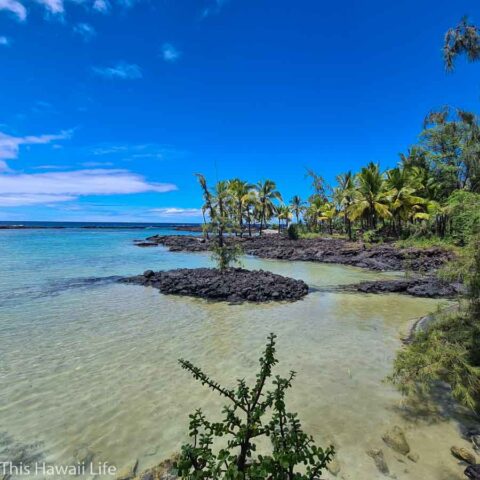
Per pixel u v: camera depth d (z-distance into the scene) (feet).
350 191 142.31
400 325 34.78
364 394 20.15
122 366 24.02
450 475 13.46
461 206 21.34
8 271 68.85
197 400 19.42
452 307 28.63
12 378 21.94
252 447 9.94
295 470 13.84
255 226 289.53
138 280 59.11
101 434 16.19
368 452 14.88
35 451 14.93
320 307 42.78
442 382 20.99
